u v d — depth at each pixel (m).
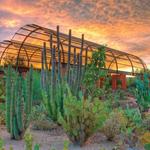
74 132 6.84
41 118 9.11
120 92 17.02
